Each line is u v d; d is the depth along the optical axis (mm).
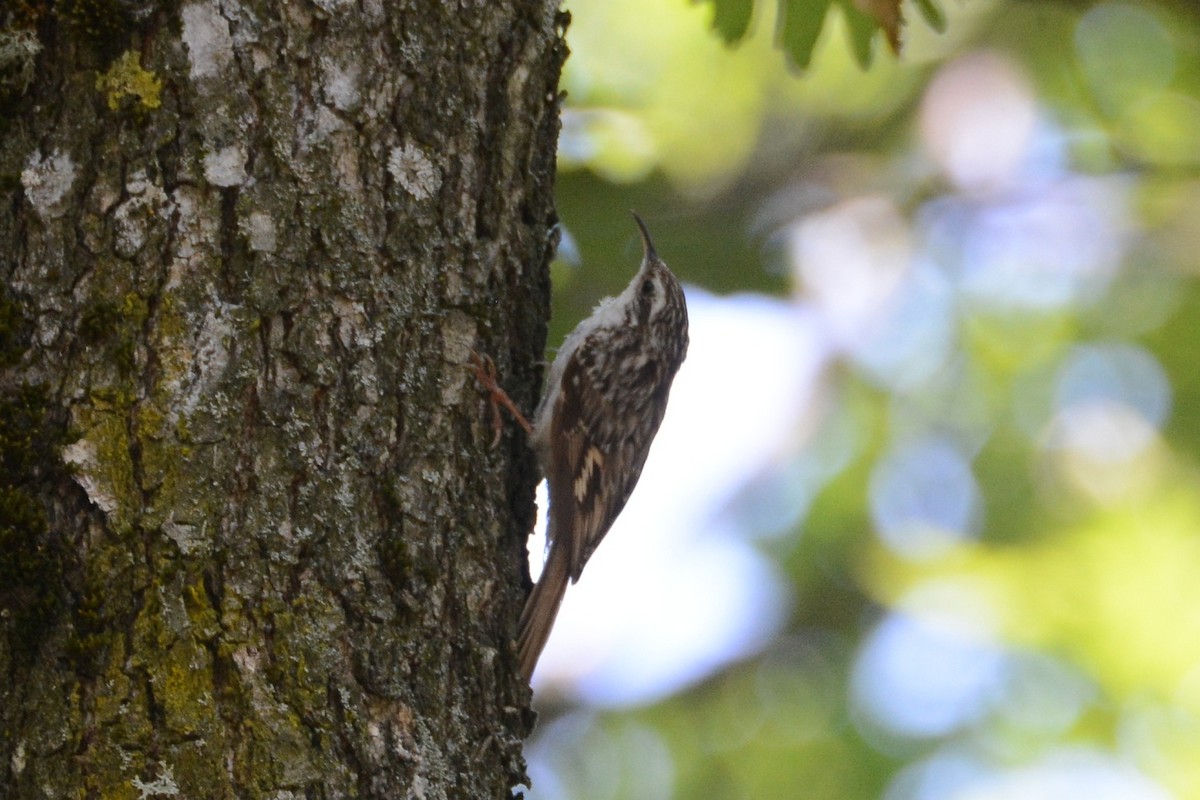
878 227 15031
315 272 5457
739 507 15016
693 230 14125
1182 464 14625
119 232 5191
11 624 4859
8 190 5191
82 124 5246
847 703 14180
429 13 5973
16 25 5254
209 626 4973
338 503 5332
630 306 9305
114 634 4883
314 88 5578
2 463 4961
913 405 15125
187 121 5316
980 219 15172
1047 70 15000
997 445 14938
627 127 13492
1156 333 14922
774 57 14234
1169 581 14242
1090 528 14547
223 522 5094
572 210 12383
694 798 14125
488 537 5949
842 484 14953
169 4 5363
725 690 14602
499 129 6285
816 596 14766
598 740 14320
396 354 5645
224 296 5266
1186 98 14523
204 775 4820
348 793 5039
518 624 6336
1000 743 13664
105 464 5008
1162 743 13516
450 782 5379
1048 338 15102
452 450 5836
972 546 14672
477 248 6094
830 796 13828
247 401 5230
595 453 8766
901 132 15266
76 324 5105
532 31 6484
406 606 5438
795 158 14875
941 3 15227
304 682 5062
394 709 5277
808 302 14875
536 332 6734
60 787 4727
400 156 5785
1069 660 13984
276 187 5430
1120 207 15023
